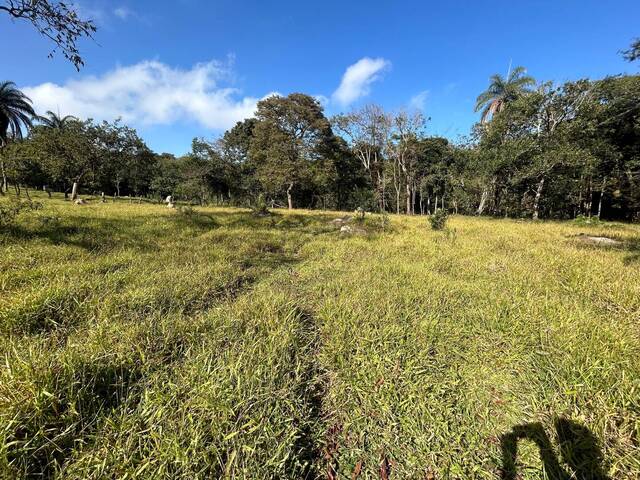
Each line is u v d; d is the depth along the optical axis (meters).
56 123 29.78
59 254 4.66
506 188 22.36
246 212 15.20
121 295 3.28
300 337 2.73
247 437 1.62
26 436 1.52
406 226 11.05
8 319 2.56
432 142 31.22
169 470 1.45
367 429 1.87
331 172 29.11
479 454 1.71
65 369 1.92
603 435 1.72
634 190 18.30
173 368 2.15
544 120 19.78
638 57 11.05
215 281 4.07
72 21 4.69
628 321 3.00
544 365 2.33
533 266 5.04
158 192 37.06
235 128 38.84
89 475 1.41
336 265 5.24
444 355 2.52
